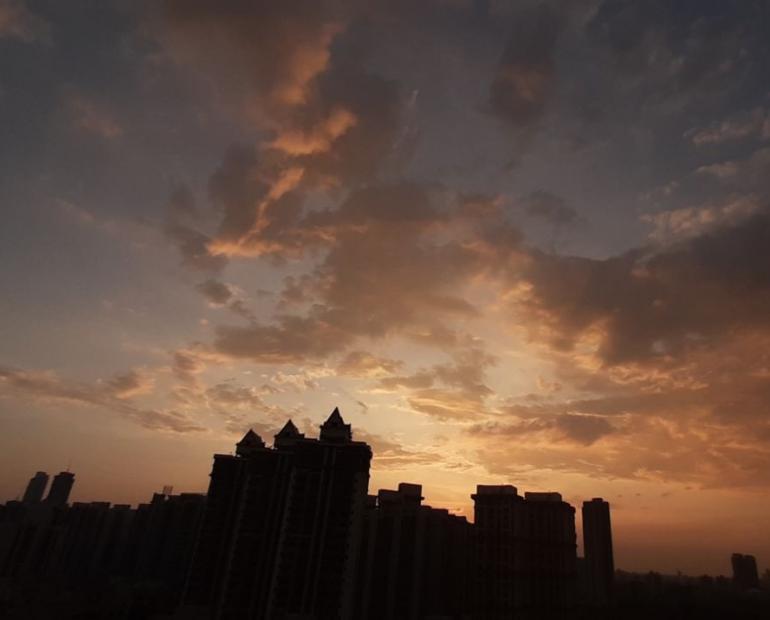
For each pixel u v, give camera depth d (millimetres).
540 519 169750
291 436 149375
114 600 173875
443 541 155875
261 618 125062
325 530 125375
